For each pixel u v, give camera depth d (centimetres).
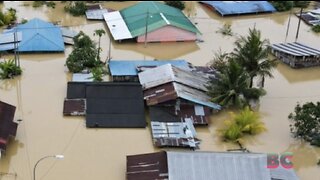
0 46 3188
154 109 2500
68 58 2991
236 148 2331
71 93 2591
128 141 2327
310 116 2361
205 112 2522
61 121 2455
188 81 2697
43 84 2834
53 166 2109
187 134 2344
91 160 2169
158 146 2269
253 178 1925
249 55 2675
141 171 1983
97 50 3117
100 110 2473
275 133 2467
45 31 3381
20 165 2106
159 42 3584
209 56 3397
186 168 1947
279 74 3153
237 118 2442
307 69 3244
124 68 2909
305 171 2195
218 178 1917
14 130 2222
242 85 2592
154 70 2781
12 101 2625
